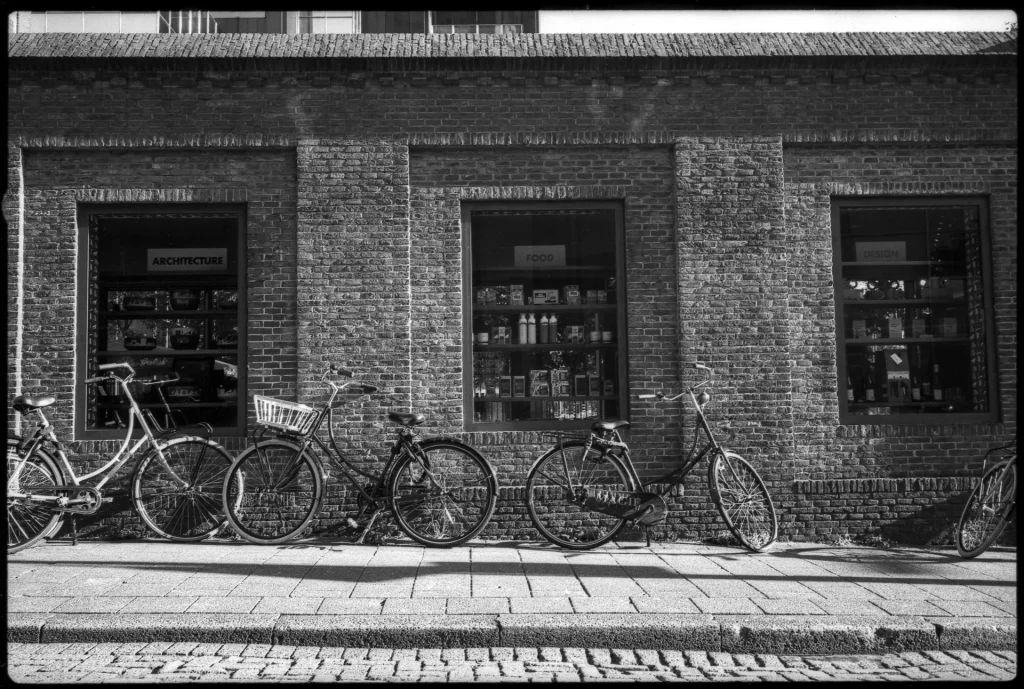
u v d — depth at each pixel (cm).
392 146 741
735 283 740
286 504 711
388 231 737
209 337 746
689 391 695
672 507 724
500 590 537
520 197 748
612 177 755
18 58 712
